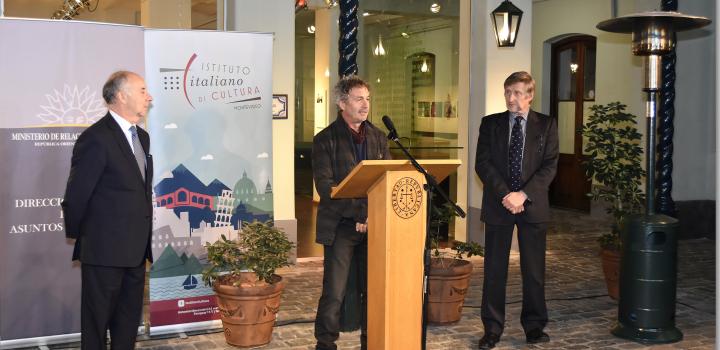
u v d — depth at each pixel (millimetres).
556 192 11594
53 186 4613
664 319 5121
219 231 5098
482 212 4906
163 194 4953
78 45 4598
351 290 5023
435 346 4973
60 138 4598
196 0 7781
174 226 5000
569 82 11234
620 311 5273
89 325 4113
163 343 4941
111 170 4000
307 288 6527
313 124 12289
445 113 8547
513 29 7512
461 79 8297
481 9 7984
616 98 10273
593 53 10805
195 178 5012
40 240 4637
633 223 5145
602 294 6445
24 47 4484
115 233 4012
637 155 6355
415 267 3637
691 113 9219
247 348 4848
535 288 4926
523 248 4871
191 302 5109
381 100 9125
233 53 5047
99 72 4660
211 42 4988
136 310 4246
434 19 8609
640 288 5113
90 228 4023
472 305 6016
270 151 5191
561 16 11078
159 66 4879
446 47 8516
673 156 9180
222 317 4875
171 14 8070
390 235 3572
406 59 8906
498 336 4930
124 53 4723
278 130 7266
